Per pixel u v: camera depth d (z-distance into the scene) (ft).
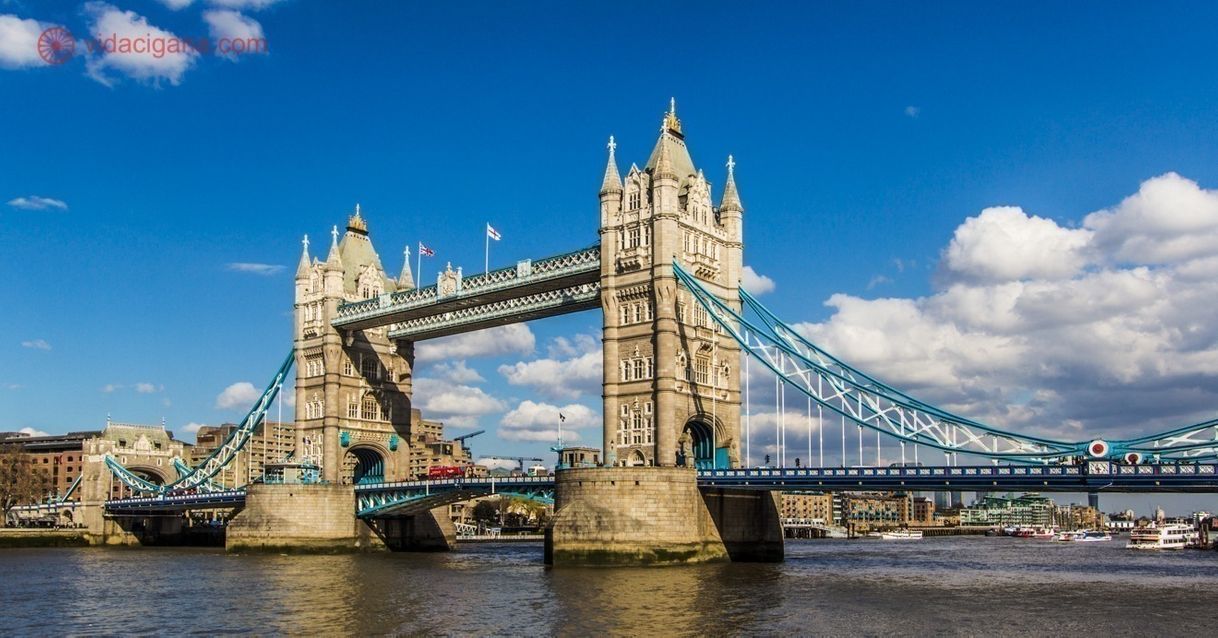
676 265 382.01
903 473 325.21
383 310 485.15
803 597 265.13
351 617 238.27
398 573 349.61
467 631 215.31
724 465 400.47
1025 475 304.91
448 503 469.57
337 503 483.92
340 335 511.40
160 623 236.02
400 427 530.27
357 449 516.32
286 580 328.90
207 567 393.50
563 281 420.36
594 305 418.10
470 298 451.12
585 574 324.80
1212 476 277.85
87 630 227.81
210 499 553.23
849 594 272.31
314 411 514.68
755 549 389.80
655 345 378.12
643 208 391.24
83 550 559.38
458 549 553.23
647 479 347.36
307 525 478.18
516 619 230.07
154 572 370.73
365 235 548.31
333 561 420.77
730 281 412.77
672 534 348.38
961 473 315.99
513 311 444.55
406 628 220.84
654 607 246.06
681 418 381.60
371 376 523.70
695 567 346.74
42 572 376.48
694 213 401.08
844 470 335.06
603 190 402.52
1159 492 289.12
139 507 604.08
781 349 371.15
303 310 526.16
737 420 409.08
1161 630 215.92
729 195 419.54
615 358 392.27
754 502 392.68
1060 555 578.66
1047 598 268.41
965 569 388.57
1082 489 299.99
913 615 234.38
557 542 349.61
